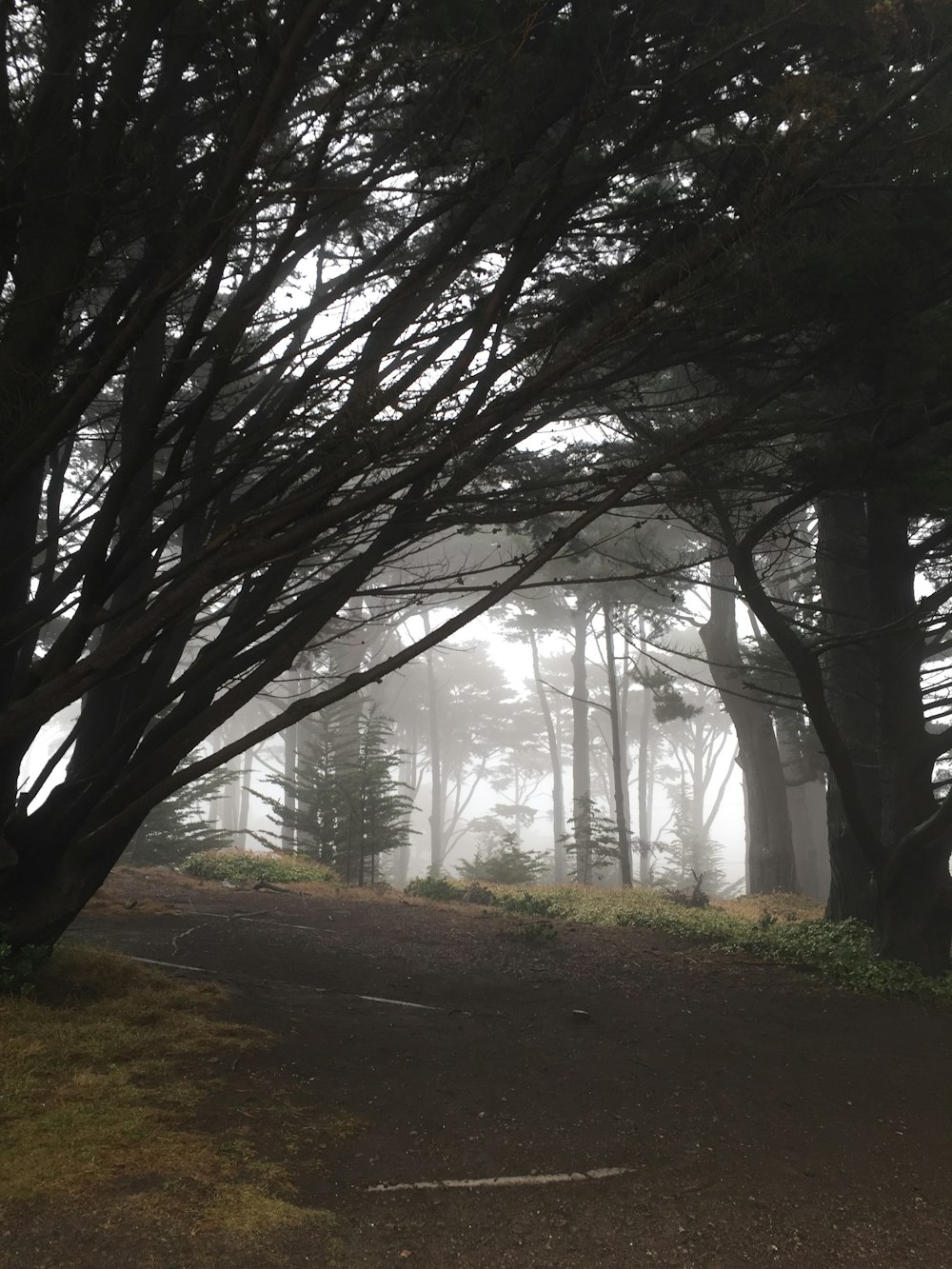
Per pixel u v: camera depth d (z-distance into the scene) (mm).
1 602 6355
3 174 4793
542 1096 5668
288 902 14602
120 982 6828
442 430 5004
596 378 6672
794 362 7730
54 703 3906
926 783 11086
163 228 5066
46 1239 3354
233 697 5449
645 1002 8789
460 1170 4418
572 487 8219
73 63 5031
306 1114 4828
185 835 20547
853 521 14672
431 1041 6719
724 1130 5320
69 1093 4578
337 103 4250
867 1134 5488
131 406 6164
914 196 6402
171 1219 3555
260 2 4004
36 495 6535
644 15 5414
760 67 6141
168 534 5301
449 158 4926
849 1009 8906
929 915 10539
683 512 8727
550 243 6066
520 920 14055
